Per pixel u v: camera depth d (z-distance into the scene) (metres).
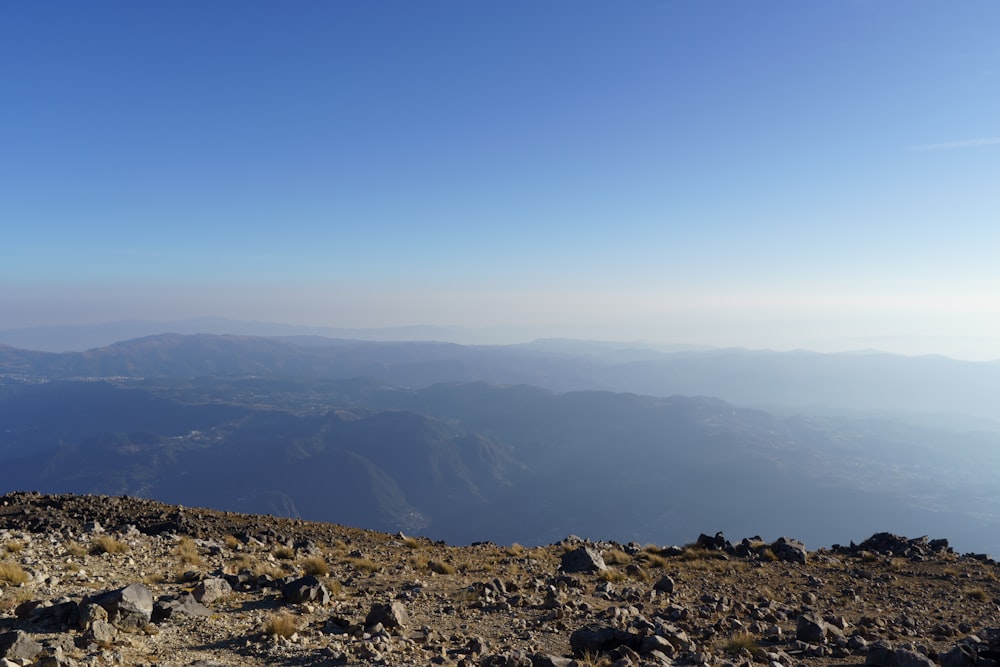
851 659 14.47
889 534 37.53
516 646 14.00
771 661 13.55
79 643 11.21
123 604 12.95
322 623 14.78
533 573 25.94
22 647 10.13
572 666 11.84
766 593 23.41
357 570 24.02
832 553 36.22
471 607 18.11
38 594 14.88
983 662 13.53
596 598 20.28
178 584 17.97
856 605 22.30
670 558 32.88
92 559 19.94
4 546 19.75
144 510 34.97
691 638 15.47
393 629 14.62
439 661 12.25
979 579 27.86
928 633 18.19
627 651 12.88
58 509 33.09
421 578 22.75
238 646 12.38
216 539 29.08
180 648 11.95
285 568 23.03
